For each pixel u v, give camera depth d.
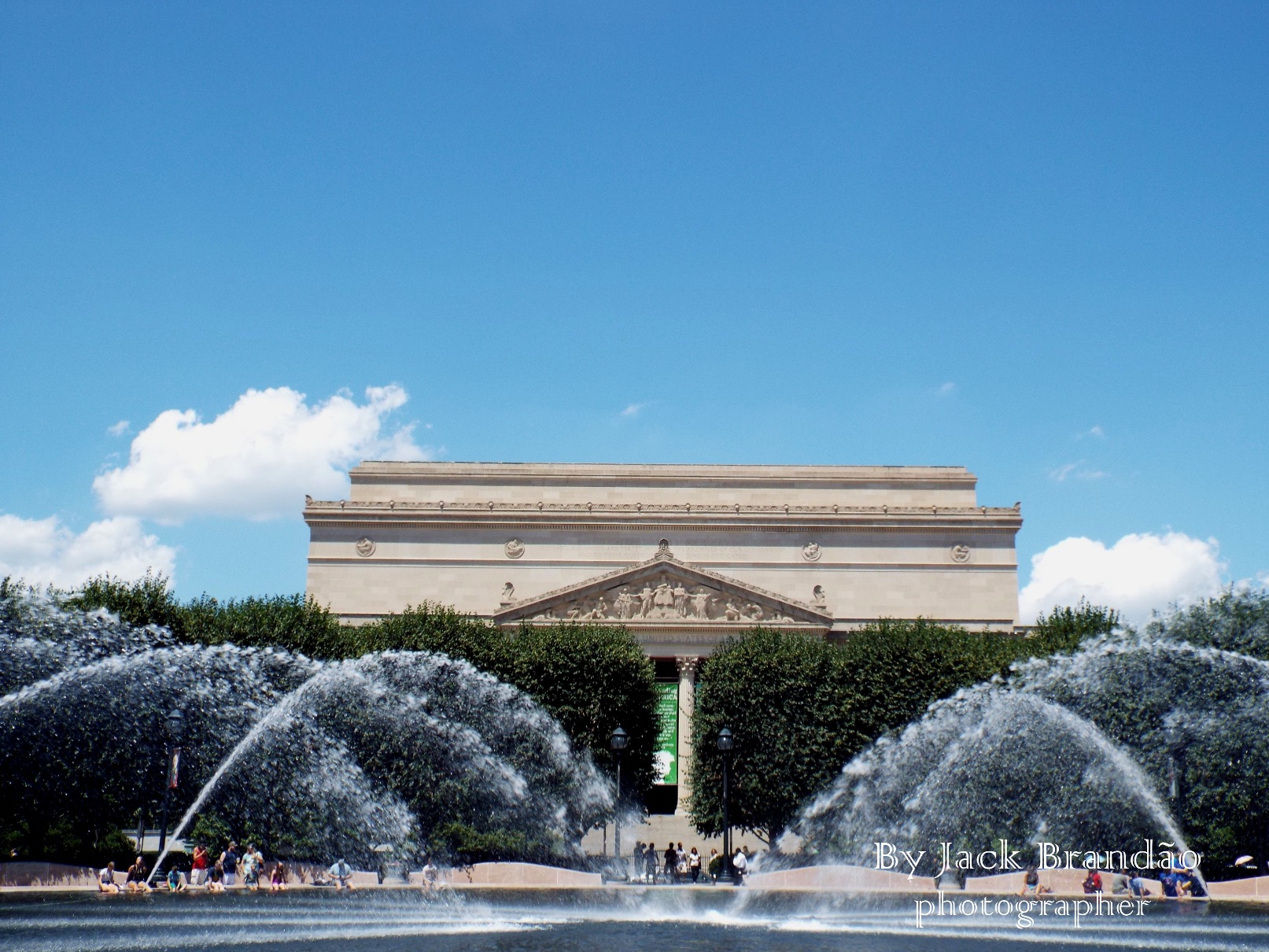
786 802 94.75
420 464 145.12
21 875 62.81
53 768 70.75
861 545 138.75
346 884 67.00
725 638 123.31
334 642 96.50
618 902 60.59
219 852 74.06
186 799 76.31
